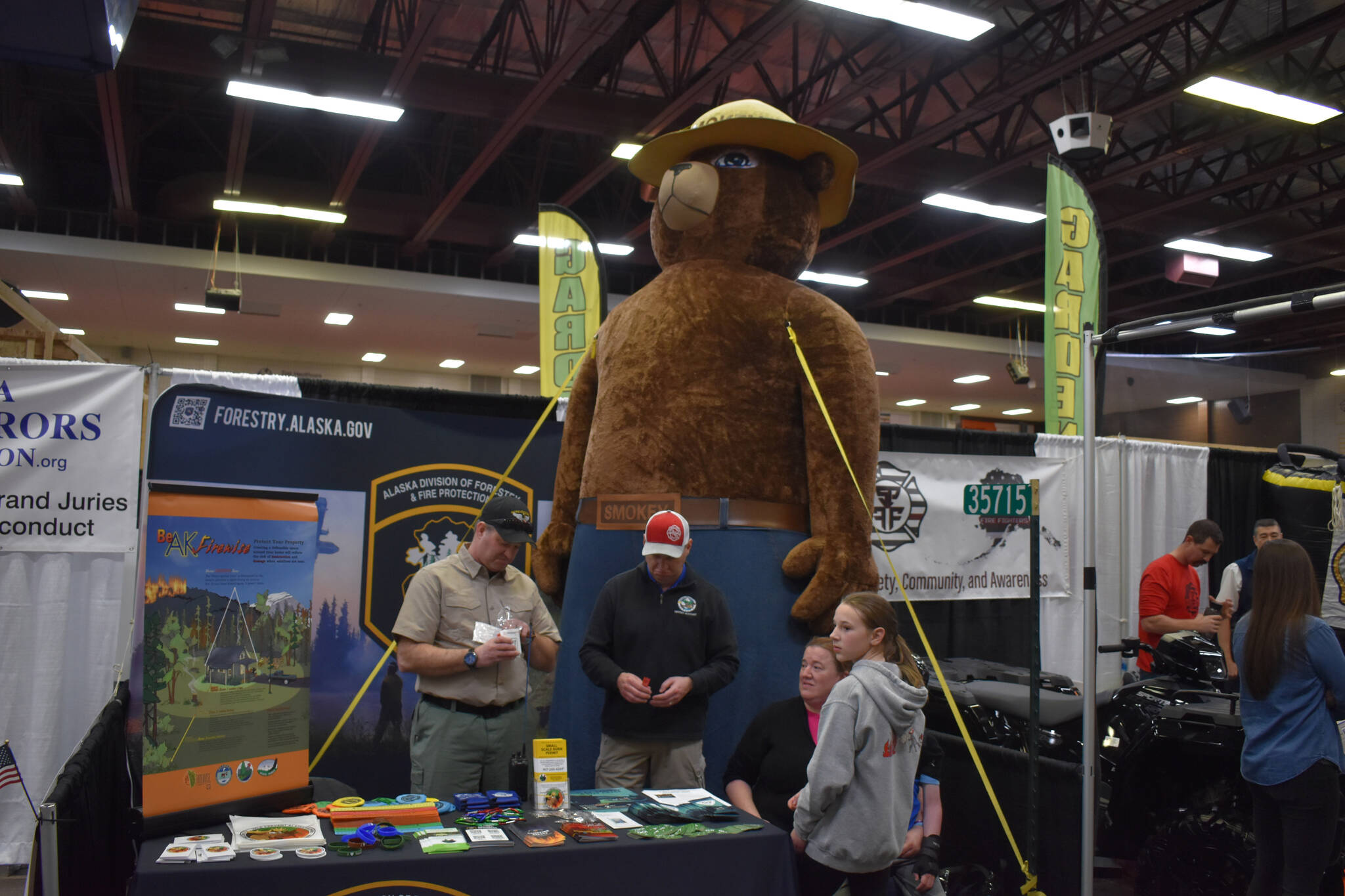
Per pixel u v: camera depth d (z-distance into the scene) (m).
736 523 3.67
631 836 2.27
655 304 3.88
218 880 1.93
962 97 12.23
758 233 3.95
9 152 11.49
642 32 10.17
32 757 3.85
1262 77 11.67
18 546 3.88
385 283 14.74
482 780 3.37
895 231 16.59
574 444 4.28
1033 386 21.88
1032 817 3.38
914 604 5.46
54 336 6.08
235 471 4.04
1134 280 16.48
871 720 2.50
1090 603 3.66
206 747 2.28
